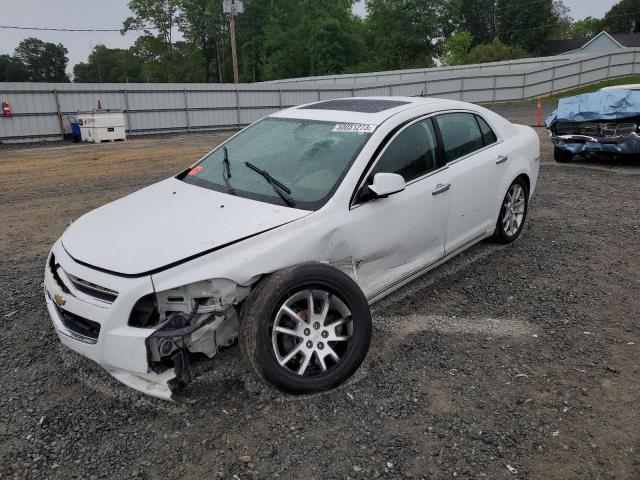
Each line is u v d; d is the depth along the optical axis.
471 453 2.77
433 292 4.73
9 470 2.69
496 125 5.43
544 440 2.85
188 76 73.69
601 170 10.13
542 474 2.62
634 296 4.59
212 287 3.07
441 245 4.53
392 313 4.35
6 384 3.44
